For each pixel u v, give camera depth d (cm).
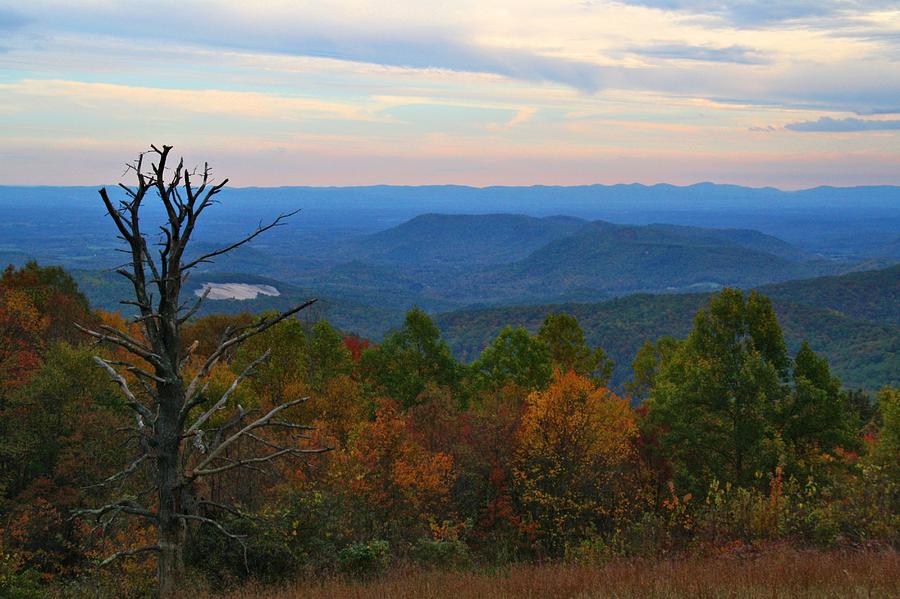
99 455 2977
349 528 1992
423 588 1273
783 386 2747
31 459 3103
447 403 3422
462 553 2033
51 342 3984
